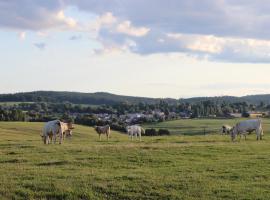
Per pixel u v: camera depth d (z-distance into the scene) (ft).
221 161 99.25
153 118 579.48
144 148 117.29
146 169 88.94
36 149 120.26
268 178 80.38
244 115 617.21
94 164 94.48
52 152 112.98
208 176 81.20
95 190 70.13
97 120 496.23
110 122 504.02
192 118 604.49
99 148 117.50
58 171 84.84
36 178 77.61
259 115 618.44
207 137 178.29
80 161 97.60
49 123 151.33
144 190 70.23
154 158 101.91
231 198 66.85
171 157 103.86
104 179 77.10
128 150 113.09
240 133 164.35
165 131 382.42
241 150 117.91
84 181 75.20
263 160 100.07
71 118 517.14
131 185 72.74
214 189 71.20
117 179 77.36
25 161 99.60
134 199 66.59
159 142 152.05
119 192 69.10
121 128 453.99
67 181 75.15
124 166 92.63
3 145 136.05
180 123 515.50
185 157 104.68
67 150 115.14
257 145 130.21
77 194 67.77
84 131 369.30
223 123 506.07
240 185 74.33
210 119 574.15
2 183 73.56
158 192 69.10
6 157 105.29
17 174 81.30
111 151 111.65
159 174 82.69
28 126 402.93
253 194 68.64
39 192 68.54
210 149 118.01
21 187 71.00
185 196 67.36
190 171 86.63
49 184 72.84
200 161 99.71
